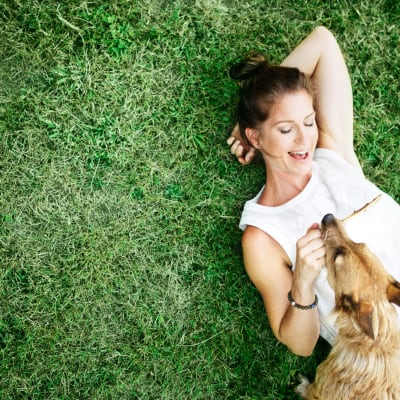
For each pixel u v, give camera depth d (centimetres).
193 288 281
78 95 276
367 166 287
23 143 275
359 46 288
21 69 275
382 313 194
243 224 249
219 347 281
